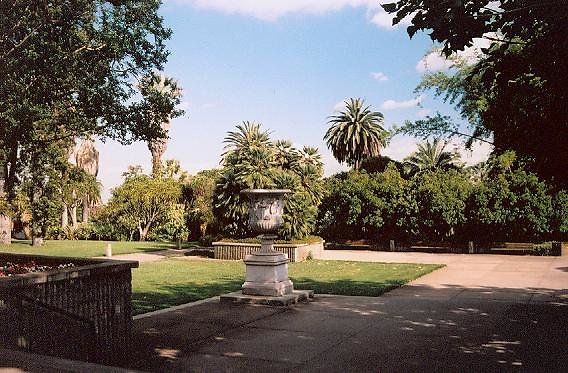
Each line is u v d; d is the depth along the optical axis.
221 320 8.55
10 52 8.91
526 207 23.89
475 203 25.08
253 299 10.12
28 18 8.90
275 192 10.69
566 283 13.38
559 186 7.00
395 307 9.64
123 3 10.88
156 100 12.59
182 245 28.98
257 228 10.77
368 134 55.75
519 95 5.88
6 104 9.68
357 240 28.84
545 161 6.68
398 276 15.12
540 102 5.87
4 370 3.99
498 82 5.43
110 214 35.47
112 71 11.89
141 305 10.12
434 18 4.58
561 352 6.30
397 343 6.86
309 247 21.34
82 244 30.33
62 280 5.57
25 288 5.16
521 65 5.19
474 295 11.40
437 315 8.81
